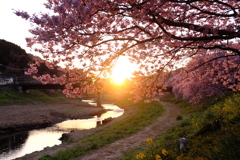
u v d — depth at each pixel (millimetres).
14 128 29656
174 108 32094
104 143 13820
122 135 15711
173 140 9602
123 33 6109
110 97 101562
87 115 44062
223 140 4184
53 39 4965
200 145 5582
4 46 94625
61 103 62500
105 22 4945
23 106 48156
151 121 21094
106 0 4387
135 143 13000
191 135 7965
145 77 7148
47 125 33281
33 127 31453
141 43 5520
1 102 47094
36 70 6570
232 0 6207
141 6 4672
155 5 4797
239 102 8711
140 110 39031
